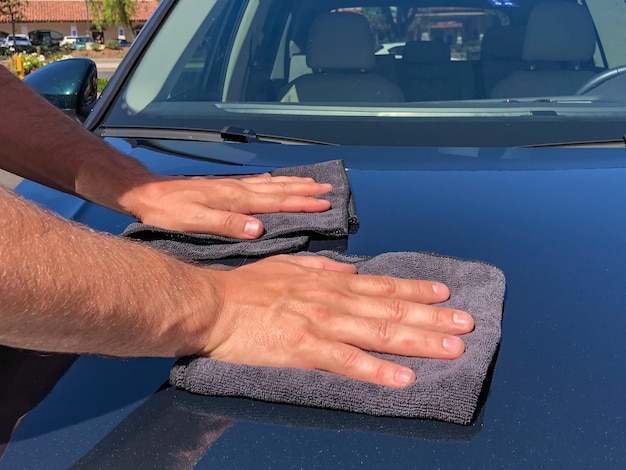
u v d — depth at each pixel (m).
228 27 2.13
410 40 2.12
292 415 0.93
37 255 0.88
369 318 1.04
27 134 1.57
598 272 1.19
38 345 0.90
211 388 0.96
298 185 1.50
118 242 1.01
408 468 0.84
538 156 1.62
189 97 1.96
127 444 0.89
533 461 0.84
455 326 1.04
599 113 1.79
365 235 1.34
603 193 1.45
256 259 1.30
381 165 1.60
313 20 2.13
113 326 0.93
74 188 1.53
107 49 41.69
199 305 1.01
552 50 2.03
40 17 51.66
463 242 1.30
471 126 1.76
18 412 0.95
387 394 0.92
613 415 0.90
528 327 1.06
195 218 1.40
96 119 1.92
